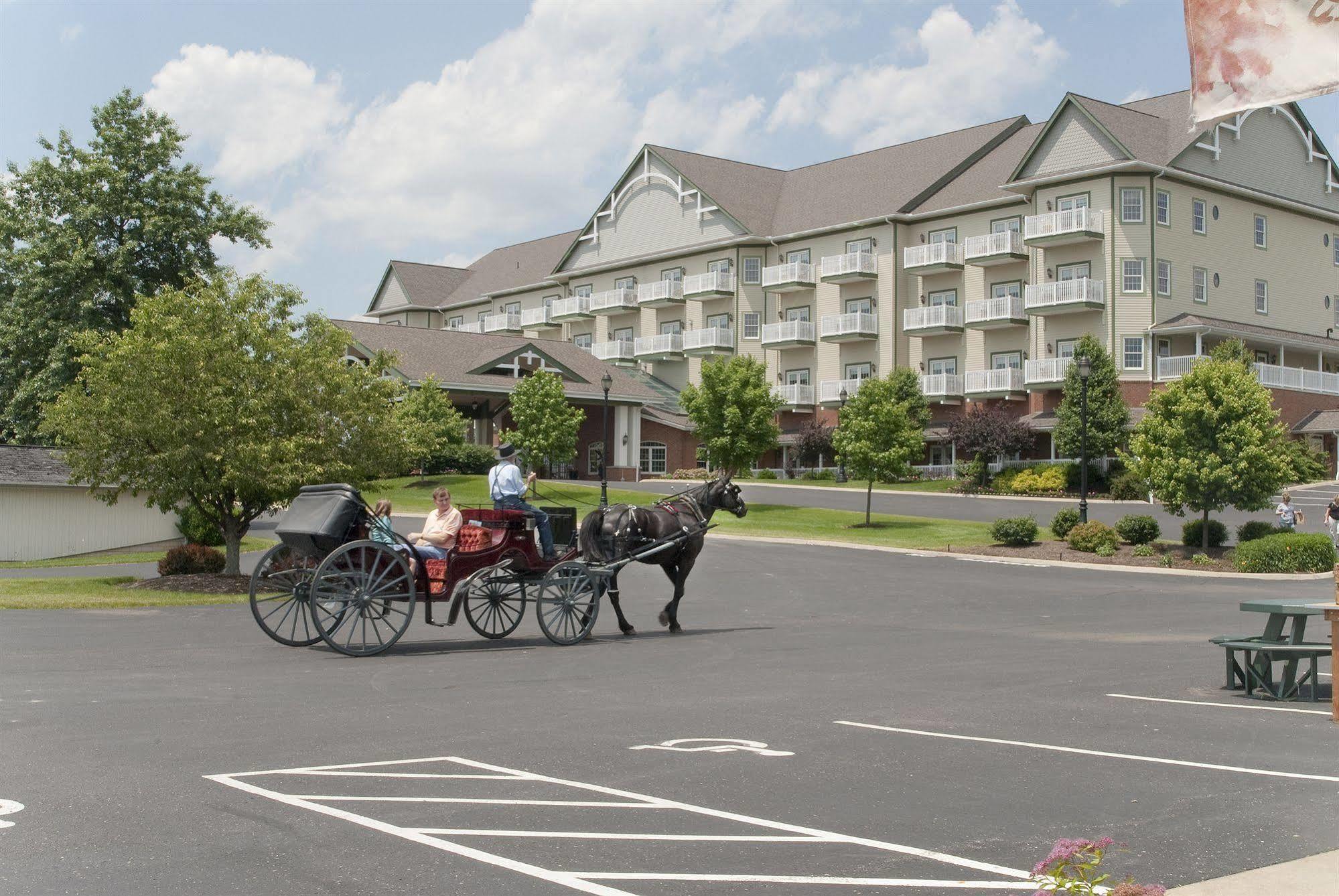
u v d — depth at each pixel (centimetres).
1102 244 5831
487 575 1573
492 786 741
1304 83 439
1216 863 582
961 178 6888
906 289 6900
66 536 3828
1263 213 6316
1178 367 5603
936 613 2070
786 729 947
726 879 557
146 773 769
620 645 1558
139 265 4803
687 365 8069
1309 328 6600
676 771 790
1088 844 464
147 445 2467
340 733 919
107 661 1341
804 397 7225
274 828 639
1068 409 5409
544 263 9700
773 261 7650
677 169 8044
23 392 4475
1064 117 5947
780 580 2706
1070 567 3116
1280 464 3117
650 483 6188
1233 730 954
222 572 2645
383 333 6488
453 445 5975
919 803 705
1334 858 567
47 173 4691
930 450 6612
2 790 723
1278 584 2673
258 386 2462
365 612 1409
